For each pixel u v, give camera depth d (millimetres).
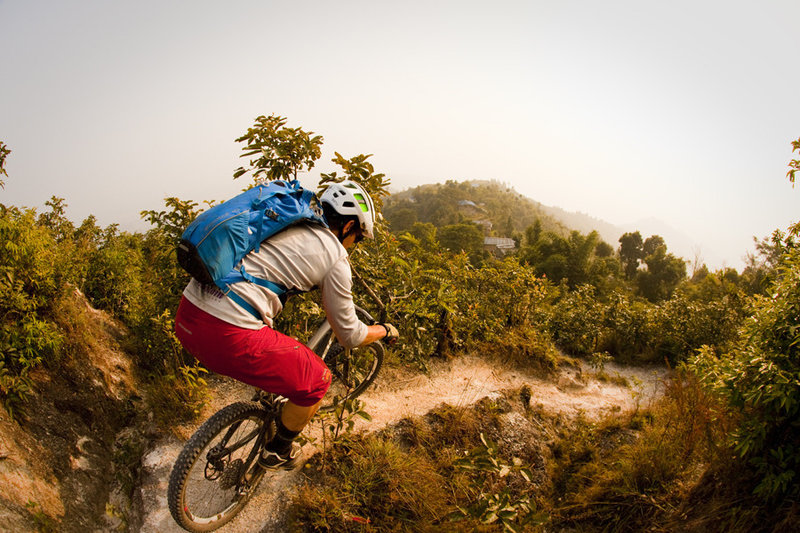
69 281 3562
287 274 1991
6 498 2359
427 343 4984
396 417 4059
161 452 3104
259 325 1994
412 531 3016
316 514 2805
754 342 3760
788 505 3184
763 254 38969
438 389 4934
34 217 3289
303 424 2398
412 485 3254
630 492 3867
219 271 1845
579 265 68125
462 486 3529
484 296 7367
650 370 7695
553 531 3809
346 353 3143
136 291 4574
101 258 4555
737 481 3576
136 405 3461
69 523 2576
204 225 1866
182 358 3773
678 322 8086
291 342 2141
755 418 3506
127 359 3764
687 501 3768
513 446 4309
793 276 3654
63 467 2783
